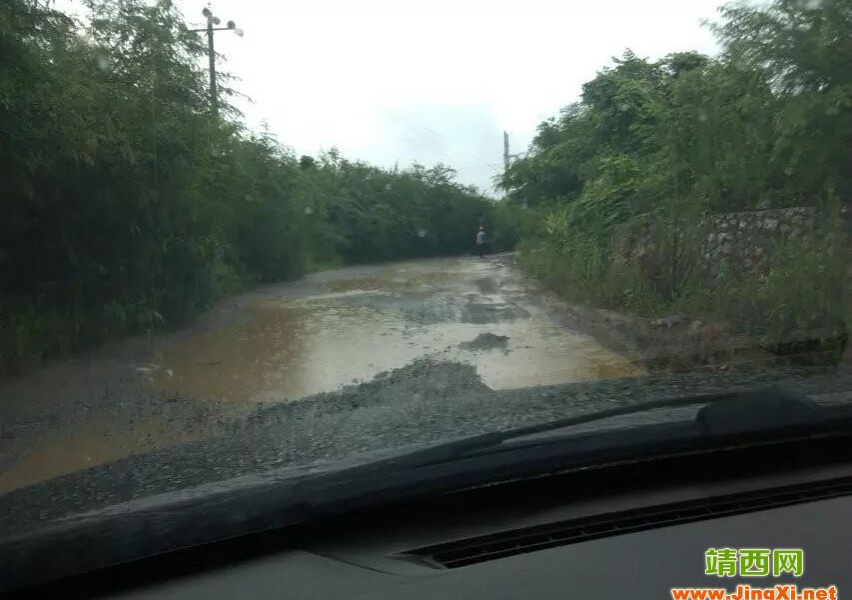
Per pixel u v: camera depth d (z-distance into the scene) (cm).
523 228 2391
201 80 1169
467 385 673
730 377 496
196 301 1269
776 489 275
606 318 1064
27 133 807
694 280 1064
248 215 1852
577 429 295
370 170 3469
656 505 263
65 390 751
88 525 233
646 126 1623
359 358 886
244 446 342
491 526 250
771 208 1003
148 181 1041
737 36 973
